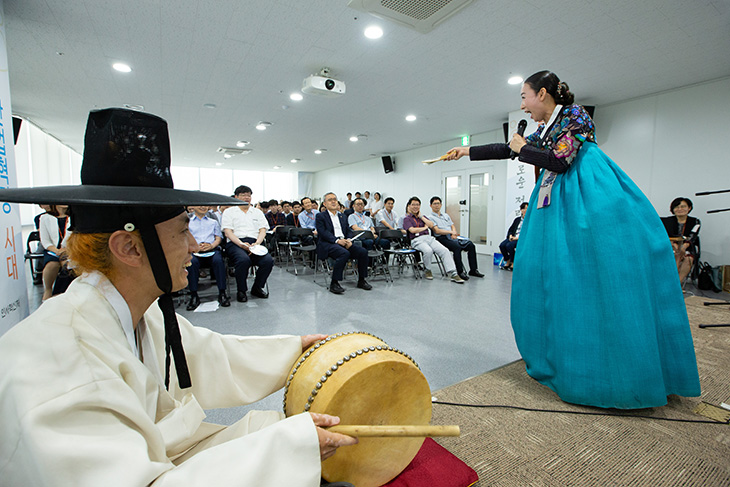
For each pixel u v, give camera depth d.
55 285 3.18
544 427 1.41
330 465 0.87
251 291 4.09
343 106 6.02
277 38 3.67
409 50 3.96
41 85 4.86
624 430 1.38
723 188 4.71
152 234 0.57
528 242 1.75
